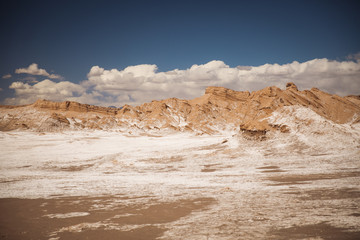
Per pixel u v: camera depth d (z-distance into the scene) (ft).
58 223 48.70
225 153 166.71
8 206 61.52
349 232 38.78
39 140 294.46
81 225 46.93
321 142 162.09
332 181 83.35
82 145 253.44
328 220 44.55
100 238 40.83
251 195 67.87
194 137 323.16
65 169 142.31
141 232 42.93
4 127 463.01
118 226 46.24
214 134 375.66
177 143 234.17
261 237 38.40
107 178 108.06
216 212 53.11
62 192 78.18
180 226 45.19
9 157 179.73
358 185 74.74
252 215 49.80
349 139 161.27
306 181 86.07
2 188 85.76
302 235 38.45
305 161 131.54
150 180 100.73
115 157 177.58
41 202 65.26
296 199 61.21
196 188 81.20
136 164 153.17
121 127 458.50
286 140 173.27
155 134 384.68
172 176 111.55
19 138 309.63
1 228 46.42
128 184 91.76
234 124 423.23
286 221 45.09
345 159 127.85
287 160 137.90
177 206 59.26
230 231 41.50
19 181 101.40
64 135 361.10
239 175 106.63
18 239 41.42
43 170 139.23
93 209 58.13
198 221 47.60
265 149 165.68
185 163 150.41
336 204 55.01
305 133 174.81
